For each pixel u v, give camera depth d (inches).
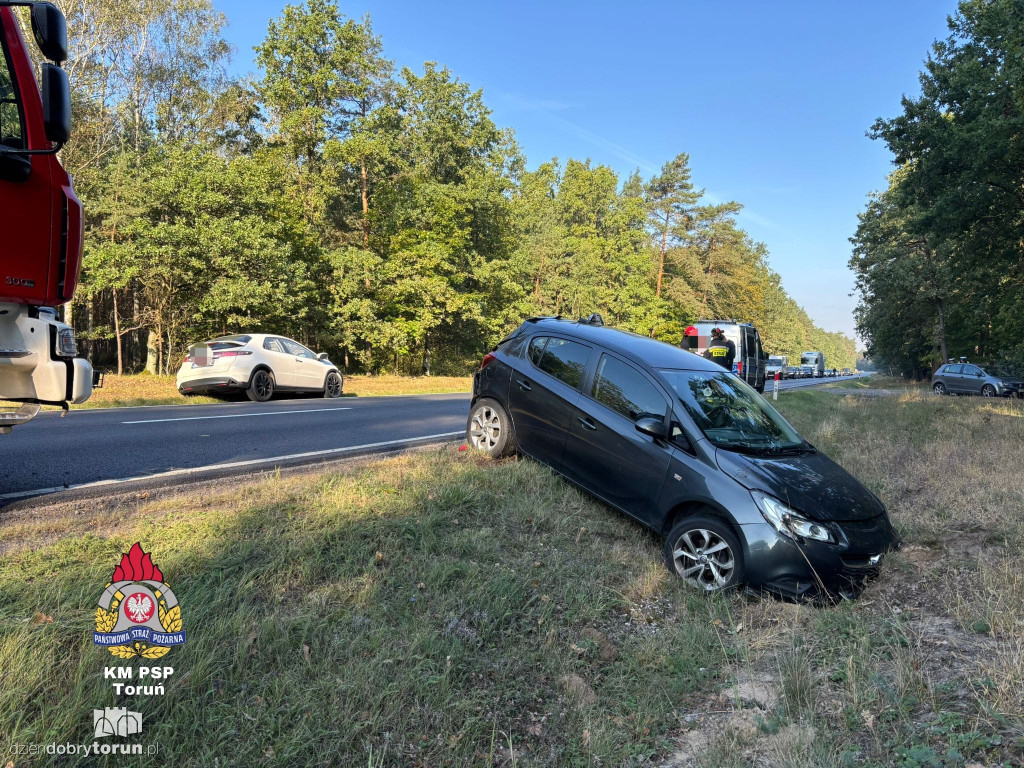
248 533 168.9
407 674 116.0
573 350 247.1
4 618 115.7
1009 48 784.9
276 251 887.7
